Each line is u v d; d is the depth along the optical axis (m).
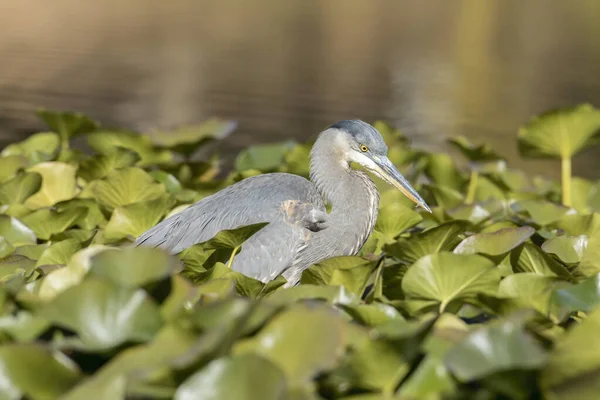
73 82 26.11
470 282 6.61
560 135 11.52
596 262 7.91
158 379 4.25
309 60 31.59
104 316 4.73
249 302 4.66
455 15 44.34
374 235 10.11
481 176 12.27
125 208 9.07
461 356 4.39
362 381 4.59
